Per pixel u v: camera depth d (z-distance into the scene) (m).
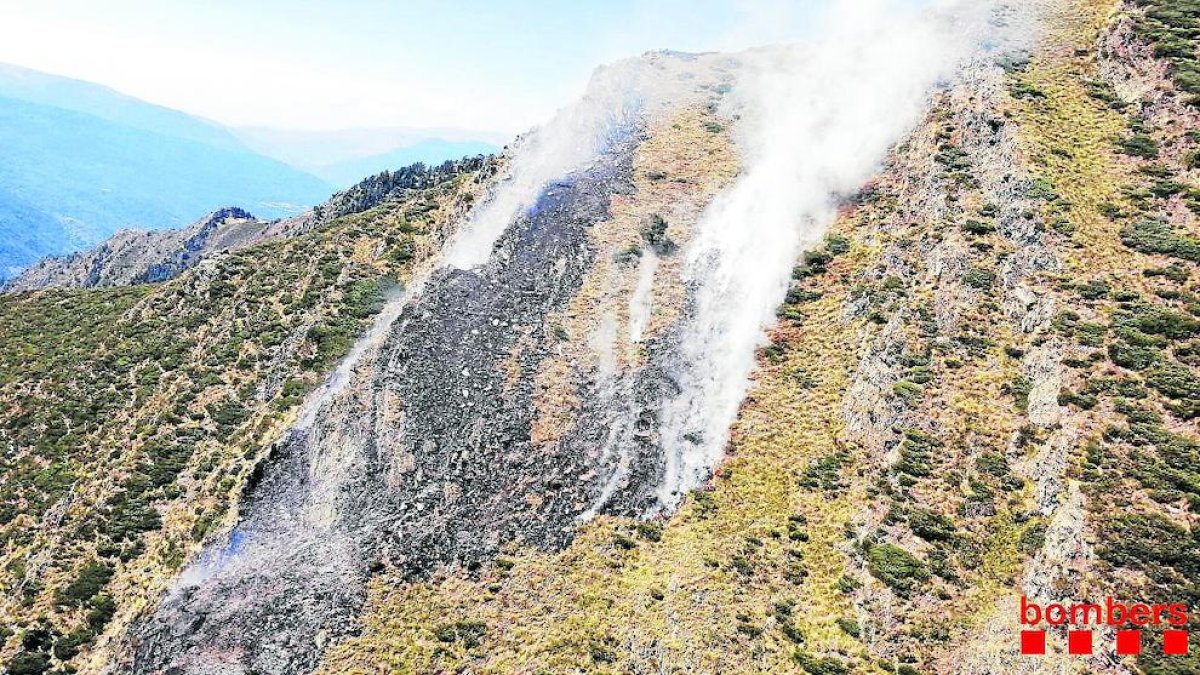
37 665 53.78
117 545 63.03
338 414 62.12
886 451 50.22
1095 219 56.31
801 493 51.00
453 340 65.94
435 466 56.53
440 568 50.34
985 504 44.06
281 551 53.81
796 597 44.44
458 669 43.69
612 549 50.47
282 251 111.94
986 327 53.56
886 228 69.19
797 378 59.97
